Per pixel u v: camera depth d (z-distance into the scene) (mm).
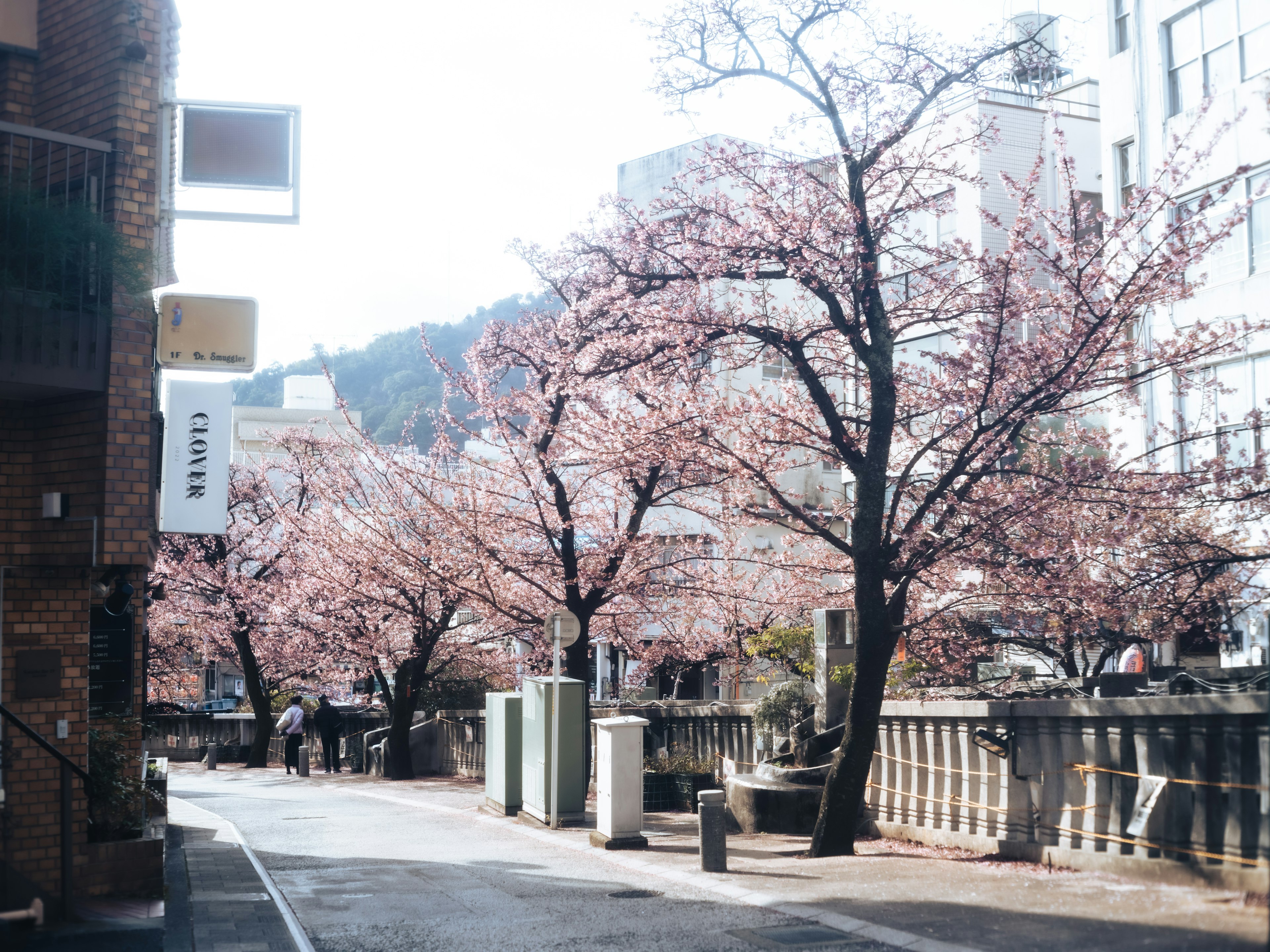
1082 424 18547
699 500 20562
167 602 31578
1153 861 7742
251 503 33500
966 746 10703
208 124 11023
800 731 14930
